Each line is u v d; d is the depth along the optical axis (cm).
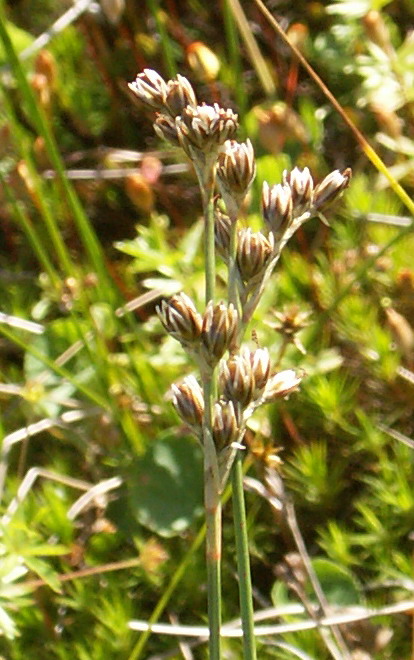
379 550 35
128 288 42
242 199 25
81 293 36
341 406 36
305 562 33
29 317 42
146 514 35
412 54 42
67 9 47
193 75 47
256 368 24
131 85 25
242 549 25
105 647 34
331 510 36
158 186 44
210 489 24
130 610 34
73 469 38
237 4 40
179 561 35
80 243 44
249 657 25
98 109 47
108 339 39
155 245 38
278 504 34
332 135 45
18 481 36
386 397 38
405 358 38
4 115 45
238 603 35
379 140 41
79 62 48
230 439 24
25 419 39
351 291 39
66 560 35
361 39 45
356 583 33
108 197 45
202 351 24
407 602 32
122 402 36
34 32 49
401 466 36
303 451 36
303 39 45
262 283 24
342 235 41
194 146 25
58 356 39
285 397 25
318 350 38
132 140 47
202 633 32
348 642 33
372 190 42
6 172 43
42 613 34
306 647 33
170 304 24
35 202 40
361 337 38
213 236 25
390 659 34
